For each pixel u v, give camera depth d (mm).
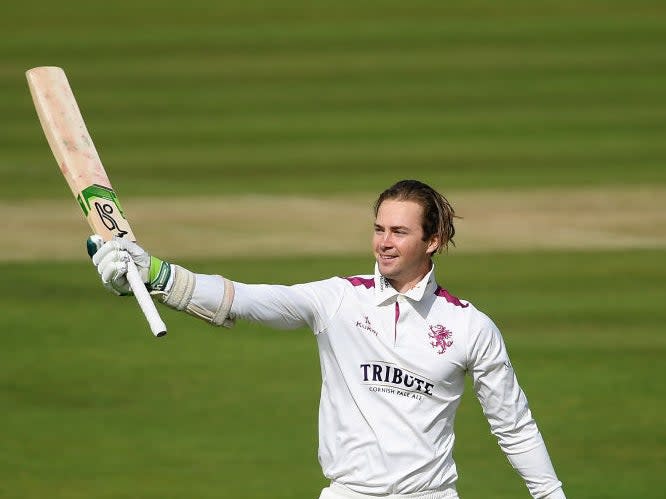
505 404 13820
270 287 13344
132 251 12633
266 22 86562
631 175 52844
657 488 22844
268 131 61438
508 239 44062
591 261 40938
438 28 83938
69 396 28531
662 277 38906
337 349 13484
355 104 66562
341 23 86000
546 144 58219
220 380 29750
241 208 48656
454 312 13531
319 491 22953
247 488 23047
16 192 51031
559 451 24953
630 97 66750
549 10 88000
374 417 13359
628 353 31234
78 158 13789
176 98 68250
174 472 23875
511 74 72125
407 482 13352
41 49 79125
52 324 34188
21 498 22328
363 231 45438
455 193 50562
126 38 82375
